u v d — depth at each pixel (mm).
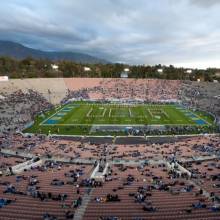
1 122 96938
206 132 88312
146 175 50031
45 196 37969
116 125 96938
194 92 157875
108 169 54812
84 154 66188
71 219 32156
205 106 130250
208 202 36719
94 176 48781
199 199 37594
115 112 118562
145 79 183250
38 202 36531
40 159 62750
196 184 44469
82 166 56719
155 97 151875
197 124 98562
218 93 153125
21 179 46938
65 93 155625
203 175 49594
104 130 90438
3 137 80312
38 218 31875
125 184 44406
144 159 62250
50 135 84688
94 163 59531
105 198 37594
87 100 147625
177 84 173750
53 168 54719
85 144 74875
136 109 125625
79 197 37219
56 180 45969
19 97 133875
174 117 109438
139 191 40594
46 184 44500
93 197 38688
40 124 97438
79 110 122250
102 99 149000
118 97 152250
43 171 52500
